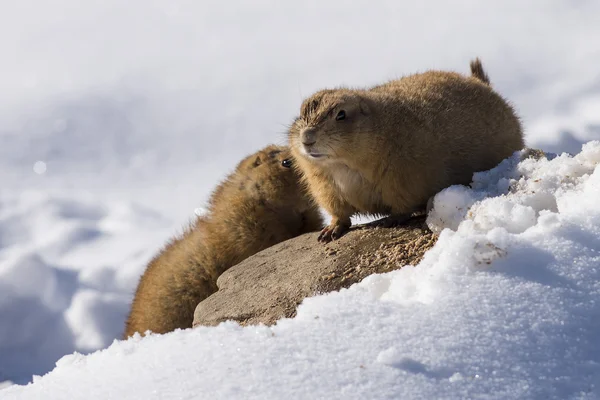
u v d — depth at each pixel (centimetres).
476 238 787
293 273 1039
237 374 680
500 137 1175
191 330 807
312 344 708
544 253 779
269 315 967
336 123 1083
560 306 718
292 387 653
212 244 1505
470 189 1020
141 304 1509
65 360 820
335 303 778
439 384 641
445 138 1104
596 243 792
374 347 690
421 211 1132
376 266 986
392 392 635
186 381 685
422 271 817
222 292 1071
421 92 1139
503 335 689
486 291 742
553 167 989
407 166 1088
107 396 691
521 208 871
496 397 629
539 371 655
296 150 1170
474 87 1181
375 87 1279
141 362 746
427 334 698
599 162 962
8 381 1862
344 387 645
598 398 632
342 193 1138
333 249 1068
